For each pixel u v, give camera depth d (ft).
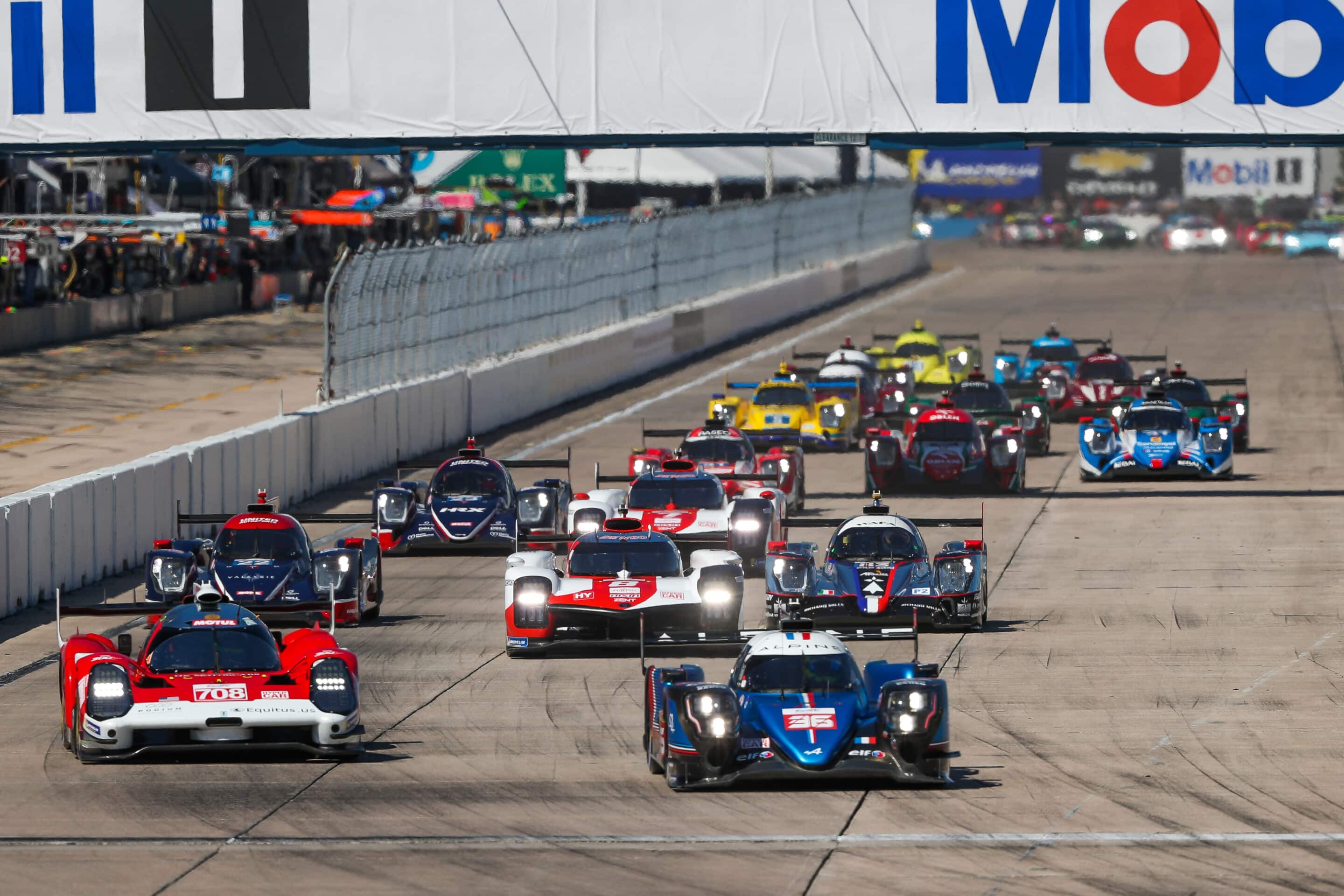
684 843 166.61
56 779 192.44
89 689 196.65
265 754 205.05
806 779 191.42
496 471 364.99
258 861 161.17
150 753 204.13
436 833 171.32
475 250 568.82
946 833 169.58
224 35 405.80
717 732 183.42
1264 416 579.48
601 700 233.76
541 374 604.08
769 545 278.87
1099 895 149.18
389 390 482.69
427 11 401.08
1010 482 429.79
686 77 395.14
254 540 284.00
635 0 395.96
